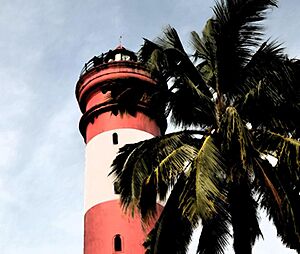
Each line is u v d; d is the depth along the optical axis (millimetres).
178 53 19359
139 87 21250
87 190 32469
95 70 35469
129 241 29359
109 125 33656
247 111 18797
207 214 15094
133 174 18109
